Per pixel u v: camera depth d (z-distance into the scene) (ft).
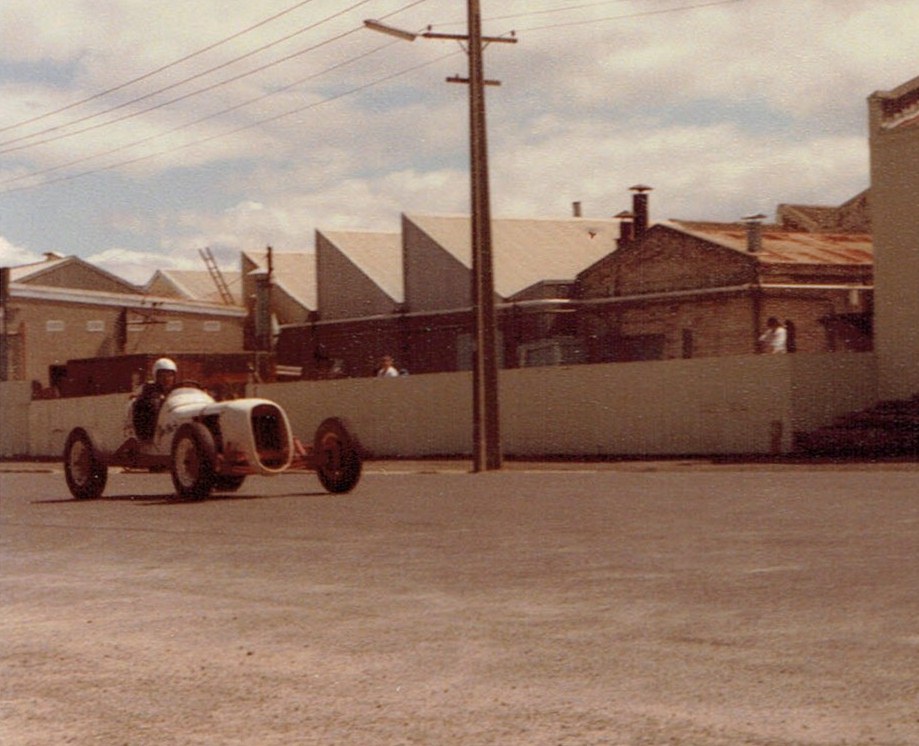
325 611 26.30
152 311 207.41
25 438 145.69
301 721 17.31
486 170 81.15
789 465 69.21
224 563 35.01
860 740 15.15
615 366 90.84
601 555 33.17
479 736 16.08
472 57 81.30
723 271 127.85
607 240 178.09
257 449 59.41
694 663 19.76
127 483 81.41
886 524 37.78
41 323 198.39
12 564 37.17
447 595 27.63
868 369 85.46
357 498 57.52
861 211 169.99
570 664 20.11
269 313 192.75
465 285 163.32
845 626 22.15
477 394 80.64
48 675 21.17
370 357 173.78
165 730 17.19
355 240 185.57
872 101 86.89
